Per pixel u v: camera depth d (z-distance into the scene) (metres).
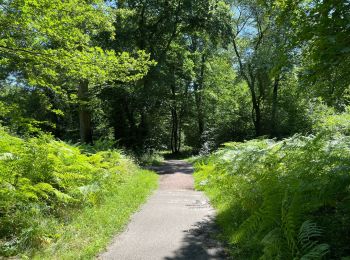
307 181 5.14
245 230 5.10
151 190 11.87
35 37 9.08
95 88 22.09
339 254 4.17
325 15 4.83
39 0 7.92
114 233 6.57
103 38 22.88
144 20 25.69
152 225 7.18
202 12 24.62
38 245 5.75
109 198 9.23
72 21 8.90
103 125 33.22
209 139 35.44
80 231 6.46
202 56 40.78
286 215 4.43
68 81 14.12
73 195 8.27
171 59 30.41
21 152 7.98
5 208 6.69
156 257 5.39
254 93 33.31
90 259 5.27
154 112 30.80
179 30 26.48
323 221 4.80
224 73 39.84
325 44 4.73
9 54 9.38
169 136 46.56
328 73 5.16
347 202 4.96
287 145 8.28
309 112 29.91
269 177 6.46
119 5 24.67
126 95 25.02
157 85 24.22
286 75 29.31
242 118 35.91
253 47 32.19
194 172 17.62
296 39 5.37
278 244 4.34
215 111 40.97
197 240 6.14
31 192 6.98
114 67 10.03
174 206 9.05
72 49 9.54
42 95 12.27
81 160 9.77
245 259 5.02
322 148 6.84
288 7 5.79
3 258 5.32
